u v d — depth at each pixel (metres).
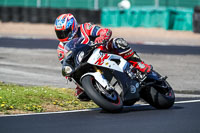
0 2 160.38
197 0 149.25
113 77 21.17
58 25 20.59
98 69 20.41
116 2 149.12
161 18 106.31
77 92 22.27
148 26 107.75
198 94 30.25
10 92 25.64
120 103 20.64
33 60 46.84
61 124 18.25
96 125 18.00
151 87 22.67
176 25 103.31
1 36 79.44
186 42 78.00
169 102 22.58
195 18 97.38
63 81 33.78
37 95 25.64
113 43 21.27
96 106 24.27
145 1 147.38
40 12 115.69
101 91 20.16
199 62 48.88
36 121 18.98
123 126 17.75
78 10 112.81
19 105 22.98
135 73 22.28
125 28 105.38
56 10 115.81
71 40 20.38
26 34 86.75
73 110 22.53
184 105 24.22
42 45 65.31
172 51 60.69
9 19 116.69
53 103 24.09
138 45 68.25
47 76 36.09
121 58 21.39
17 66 41.88
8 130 16.95
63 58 21.12
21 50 57.22
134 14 109.06
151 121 18.89
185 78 36.72
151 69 22.00
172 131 16.77
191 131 16.80
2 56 49.88
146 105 24.70
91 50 20.17
